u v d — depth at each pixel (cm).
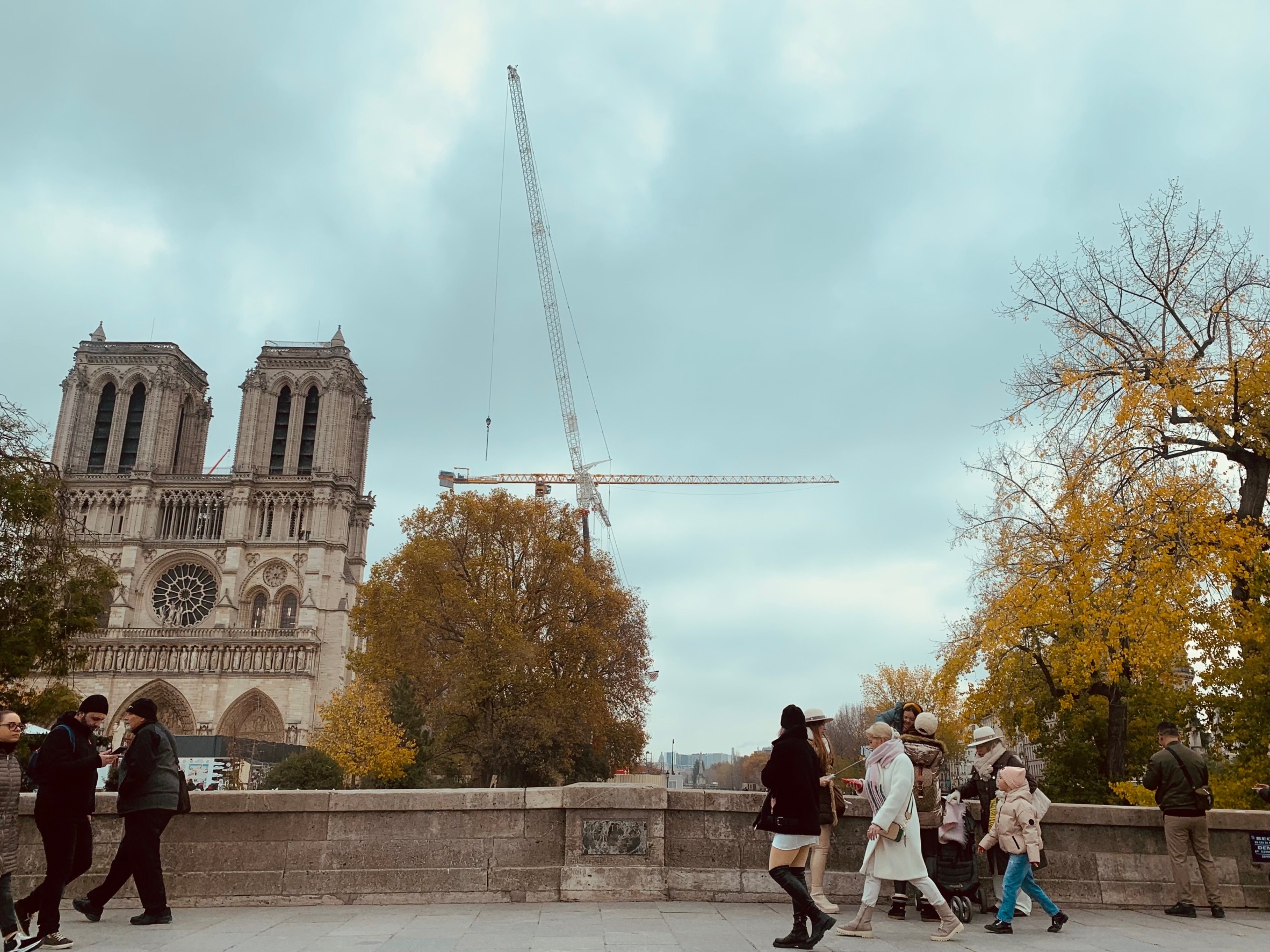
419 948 915
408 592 6303
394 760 6831
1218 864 1373
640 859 1275
